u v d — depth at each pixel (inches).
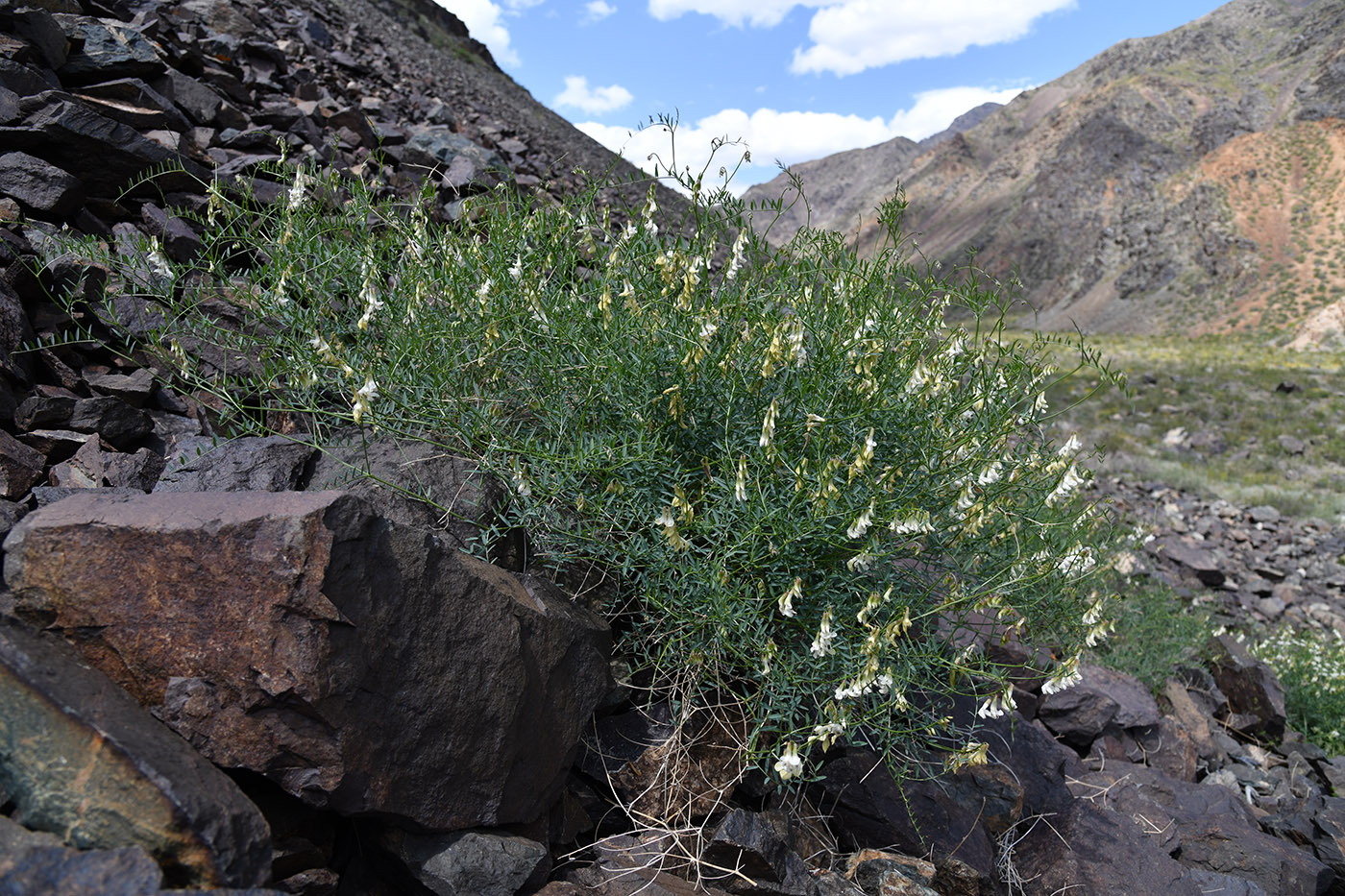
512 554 117.6
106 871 54.6
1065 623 181.0
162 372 134.3
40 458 108.7
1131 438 922.7
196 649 74.5
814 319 123.7
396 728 81.7
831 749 130.0
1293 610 377.4
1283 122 6820.9
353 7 821.9
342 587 78.7
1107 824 137.4
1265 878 138.9
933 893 109.4
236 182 180.9
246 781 77.6
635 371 118.0
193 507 79.0
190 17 286.4
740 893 103.0
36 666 65.6
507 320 123.2
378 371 118.5
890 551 114.9
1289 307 4731.8
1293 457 873.5
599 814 110.4
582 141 1085.1
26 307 127.0
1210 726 214.5
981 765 135.4
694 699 115.5
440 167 253.3
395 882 87.2
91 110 156.8
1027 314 7081.7
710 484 116.8
